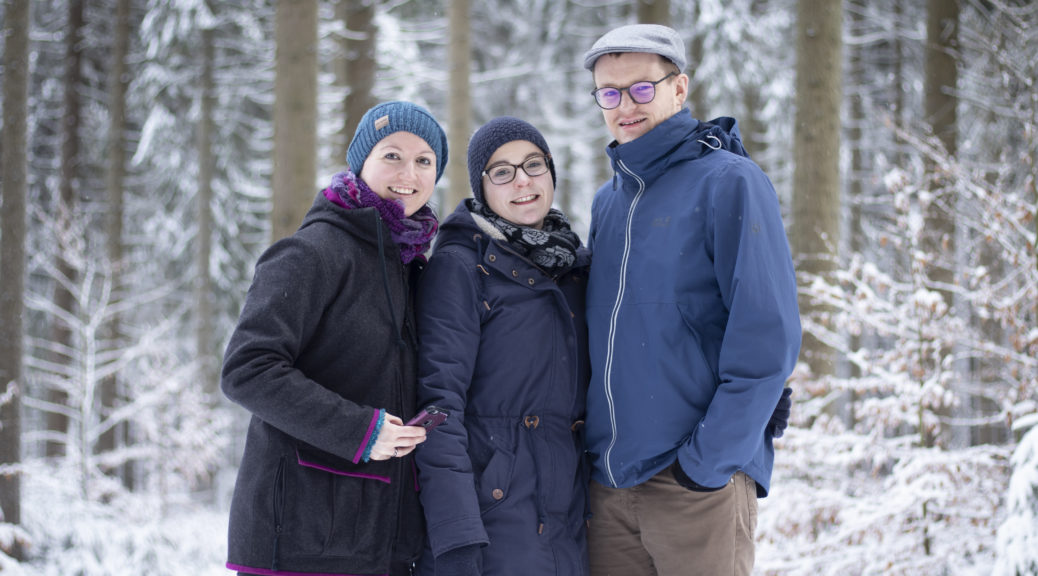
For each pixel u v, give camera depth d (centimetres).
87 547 670
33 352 1222
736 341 200
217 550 818
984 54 658
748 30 1249
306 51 605
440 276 219
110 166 1206
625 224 230
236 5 1252
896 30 1090
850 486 509
